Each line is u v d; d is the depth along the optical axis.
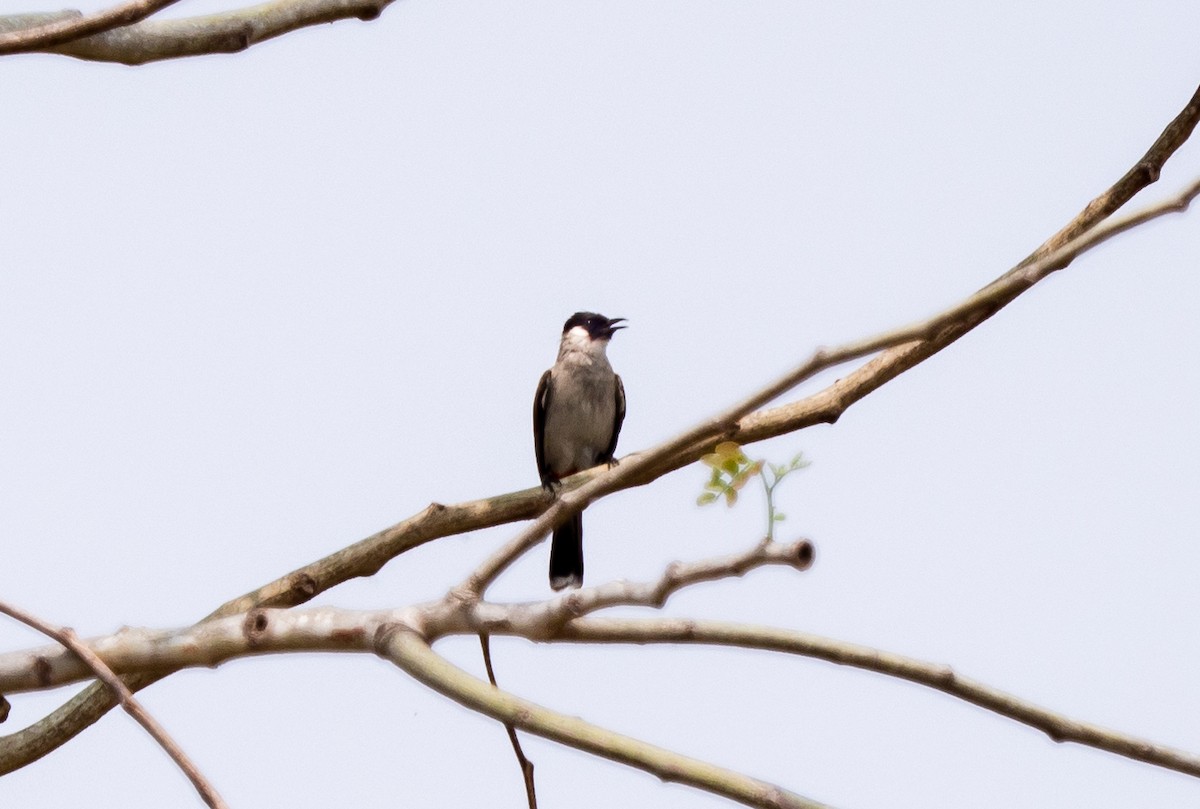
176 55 7.56
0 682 7.27
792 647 6.33
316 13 7.80
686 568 6.16
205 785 6.33
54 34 6.75
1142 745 6.36
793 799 5.76
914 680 6.32
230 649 7.06
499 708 6.11
